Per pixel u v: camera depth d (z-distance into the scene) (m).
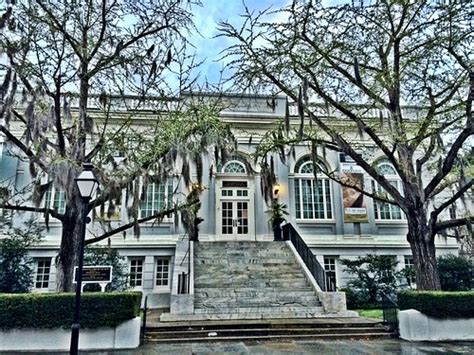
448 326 8.89
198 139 10.35
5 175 15.48
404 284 15.38
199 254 14.48
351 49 10.88
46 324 8.05
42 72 9.34
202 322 9.68
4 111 8.43
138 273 15.97
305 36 10.76
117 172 9.90
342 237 17.64
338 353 7.30
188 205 10.60
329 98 10.94
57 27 9.38
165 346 8.09
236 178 18.08
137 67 10.29
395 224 18.17
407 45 11.27
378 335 9.02
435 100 11.49
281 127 12.68
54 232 15.87
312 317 10.55
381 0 10.51
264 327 9.30
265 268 13.52
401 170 10.62
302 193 18.20
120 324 8.19
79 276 6.02
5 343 7.89
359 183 18.09
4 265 13.46
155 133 10.84
